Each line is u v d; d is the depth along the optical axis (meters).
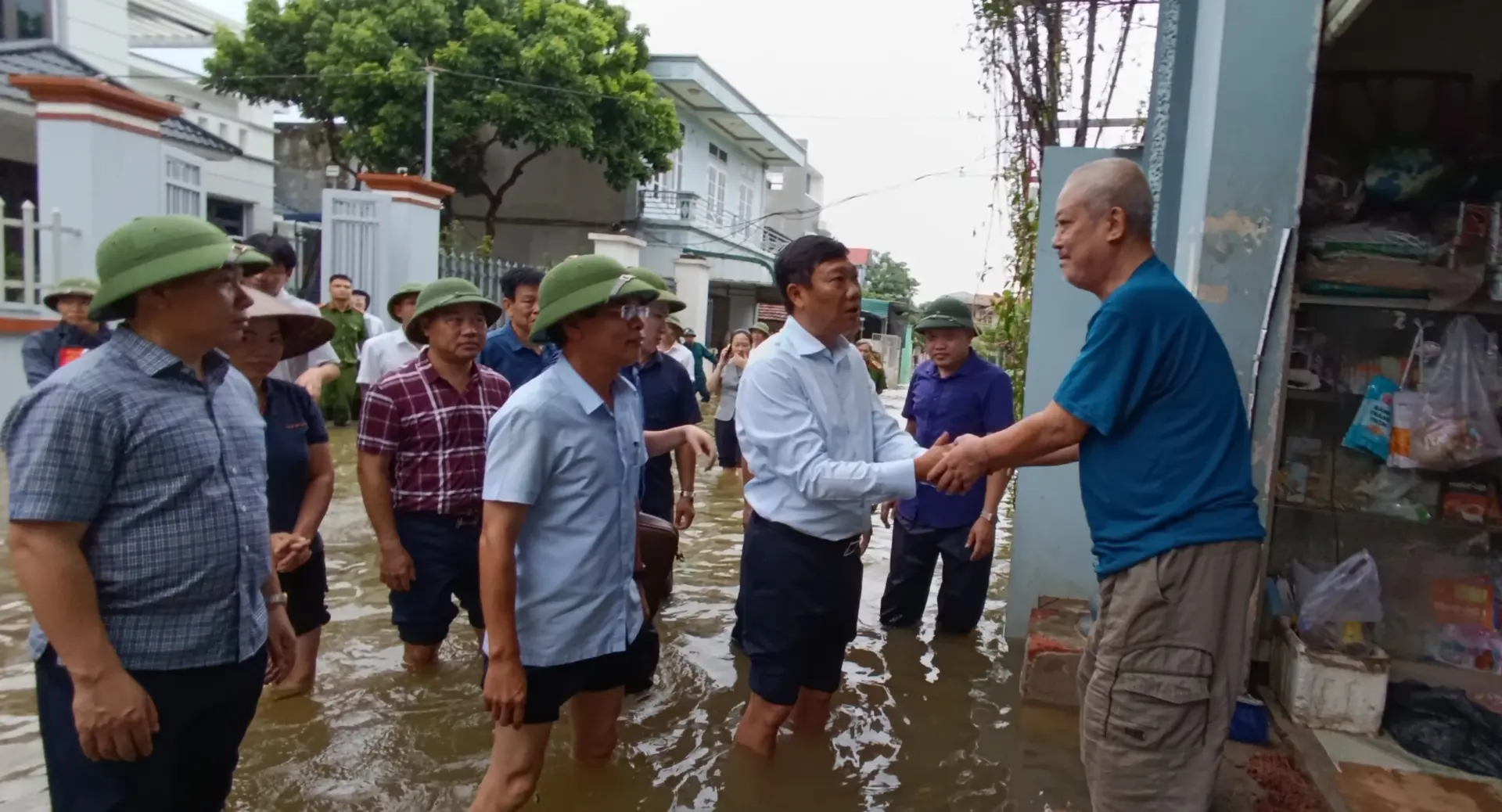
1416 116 4.19
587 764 3.39
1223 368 2.59
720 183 26.41
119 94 8.49
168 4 20.69
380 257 11.96
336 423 10.97
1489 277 3.66
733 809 3.25
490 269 13.83
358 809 3.15
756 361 3.29
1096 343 2.58
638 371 5.03
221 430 2.25
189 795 2.42
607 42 18.98
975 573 5.05
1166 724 2.52
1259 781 3.17
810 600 3.28
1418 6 4.16
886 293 45.16
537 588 2.74
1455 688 3.65
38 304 8.45
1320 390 4.09
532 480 2.62
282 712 3.82
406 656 4.24
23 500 1.95
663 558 4.18
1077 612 4.64
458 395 4.05
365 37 16.72
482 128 22.09
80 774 2.11
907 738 3.86
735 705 4.12
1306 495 4.14
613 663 3.02
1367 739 3.41
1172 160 4.49
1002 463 2.78
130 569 2.10
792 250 3.25
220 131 18.33
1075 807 3.33
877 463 3.31
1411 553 4.14
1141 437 2.57
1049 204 4.92
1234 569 2.52
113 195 8.65
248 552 2.31
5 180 12.66
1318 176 3.99
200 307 2.14
